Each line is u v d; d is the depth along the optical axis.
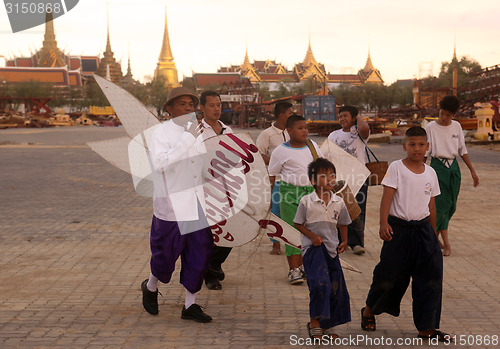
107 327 4.44
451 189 6.98
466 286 5.61
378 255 7.02
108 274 6.11
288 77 161.25
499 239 7.94
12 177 16.62
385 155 23.66
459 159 21.41
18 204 11.42
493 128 31.84
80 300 5.18
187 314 4.60
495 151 25.45
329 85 152.00
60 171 18.44
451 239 7.96
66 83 134.50
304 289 5.57
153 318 4.68
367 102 103.44
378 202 11.86
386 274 4.11
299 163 5.73
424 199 4.05
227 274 6.16
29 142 36.78
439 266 4.02
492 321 4.55
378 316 4.73
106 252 7.18
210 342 4.10
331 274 4.17
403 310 4.88
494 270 6.25
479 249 7.31
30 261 6.70
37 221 9.45
